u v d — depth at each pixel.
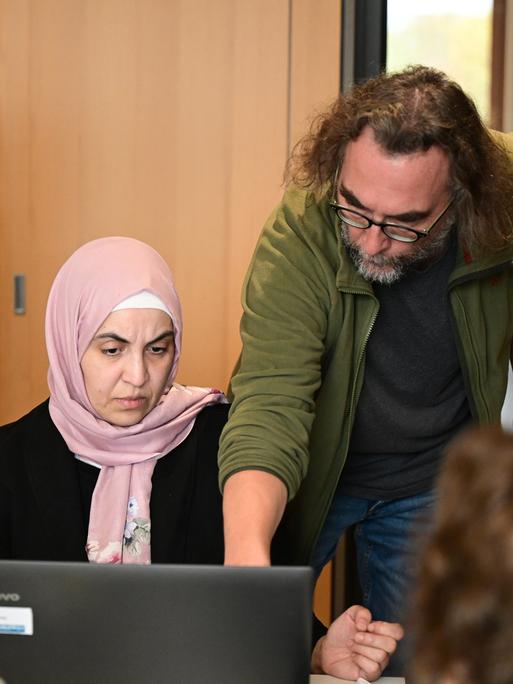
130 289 2.46
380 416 2.60
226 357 4.40
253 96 4.30
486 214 2.34
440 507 1.00
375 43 4.20
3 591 1.58
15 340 4.41
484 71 4.12
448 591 0.95
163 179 4.36
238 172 4.34
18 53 4.34
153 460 2.50
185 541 2.47
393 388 2.58
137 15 4.31
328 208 2.45
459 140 2.22
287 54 4.29
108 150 4.36
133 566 1.58
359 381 2.51
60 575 1.58
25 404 4.42
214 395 2.65
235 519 2.04
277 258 2.45
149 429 2.51
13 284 4.40
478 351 2.55
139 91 4.34
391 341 2.54
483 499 0.95
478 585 0.92
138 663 1.59
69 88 4.34
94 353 2.47
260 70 4.30
